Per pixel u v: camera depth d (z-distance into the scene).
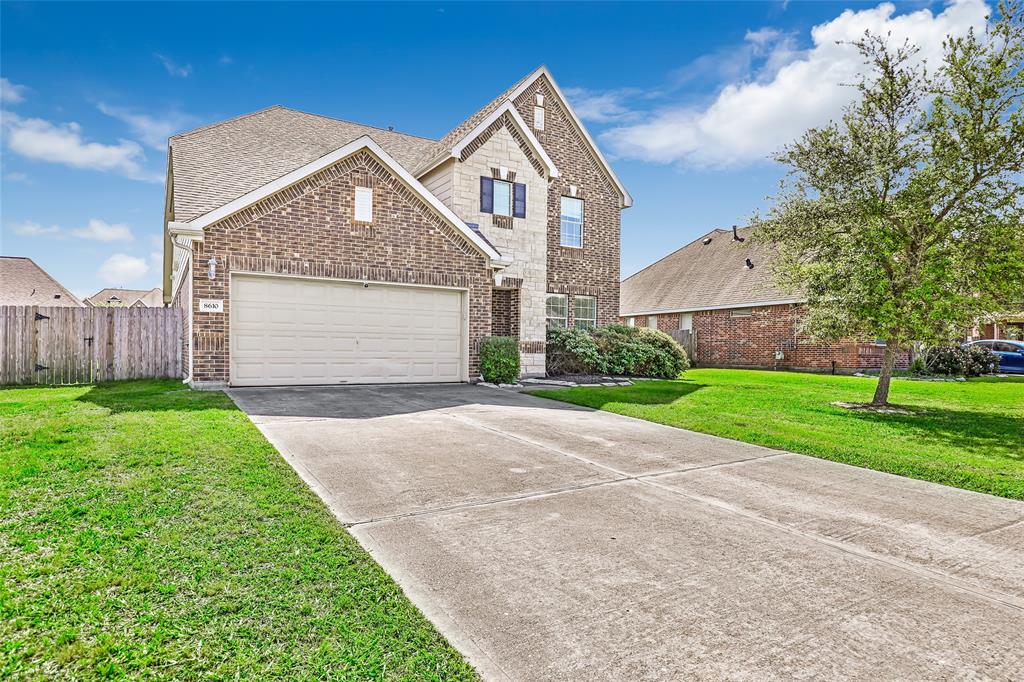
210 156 14.91
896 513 4.99
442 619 3.07
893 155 9.79
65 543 3.71
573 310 19.39
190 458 5.69
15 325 13.77
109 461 5.47
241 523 4.18
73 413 8.07
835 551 4.12
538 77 18.91
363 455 6.51
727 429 8.55
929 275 9.77
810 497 5.41
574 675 2.60
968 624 3.12
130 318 14.85
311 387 12.10
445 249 13.91
